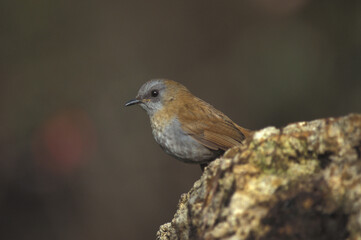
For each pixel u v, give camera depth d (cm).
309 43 1317
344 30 1277
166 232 525
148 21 1789
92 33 1733
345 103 1252
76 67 1678
